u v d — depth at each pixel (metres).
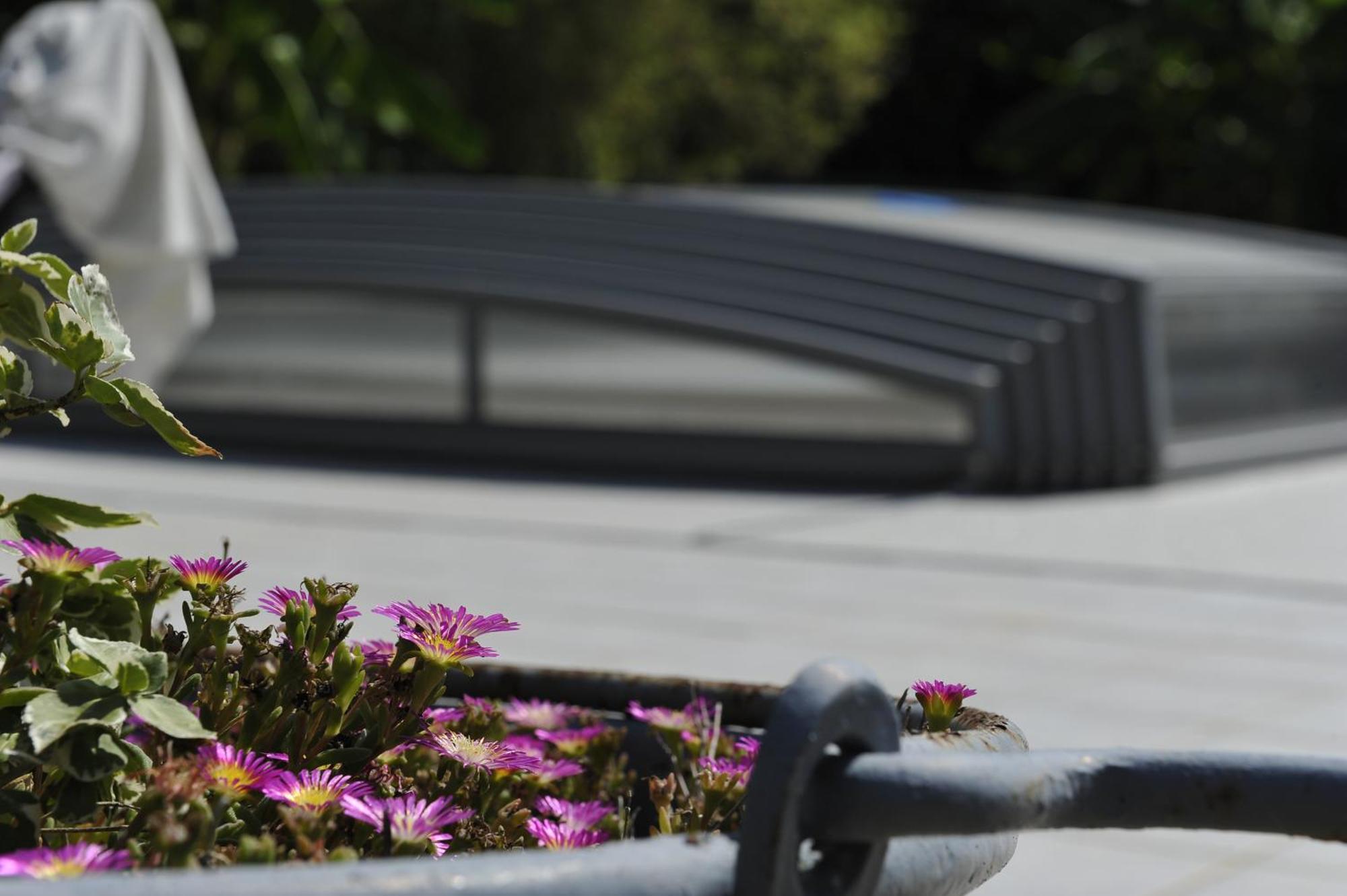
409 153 34.78
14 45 9.61
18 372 1.62
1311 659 7.51
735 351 14.50
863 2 41.12
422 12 32.72
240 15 25.44
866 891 1.32
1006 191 43.53
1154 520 12.15
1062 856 4.82
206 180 9.95
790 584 9.41
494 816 1.83
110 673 1.49
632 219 15.67
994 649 7.70
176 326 9.94
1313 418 16.66
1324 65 35.41
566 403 15.28
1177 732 6.17
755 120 39.59
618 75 35.47
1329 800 1.37
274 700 1.67
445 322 15.69
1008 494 13.69
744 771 1.86
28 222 1.65
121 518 1.66
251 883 1.06
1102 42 36.09
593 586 9.20
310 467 15.23
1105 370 13.99
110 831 1.55
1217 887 4.54
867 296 14.50
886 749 1.33
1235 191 37.50
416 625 1.72
